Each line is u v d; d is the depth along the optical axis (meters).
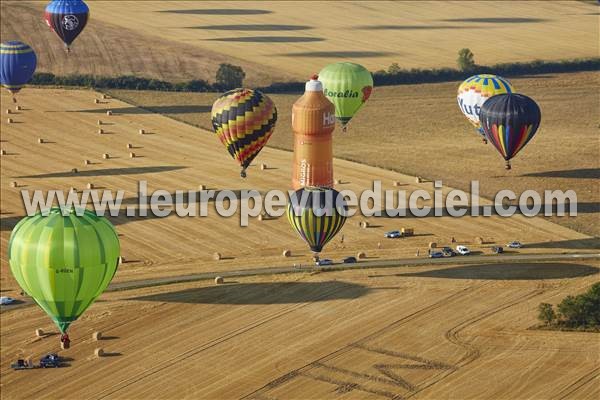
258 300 115.50
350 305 113.94
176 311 113.19
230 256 127.69
